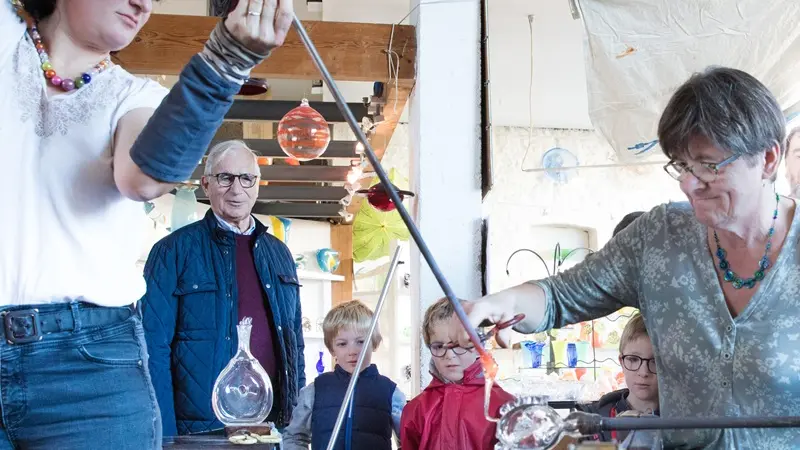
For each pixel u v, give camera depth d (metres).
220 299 3.03
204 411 2.92
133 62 3.96
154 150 1.21
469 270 3.69
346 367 3.21
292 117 4.07
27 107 1.31
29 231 1.29
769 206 1.73
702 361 1.80
